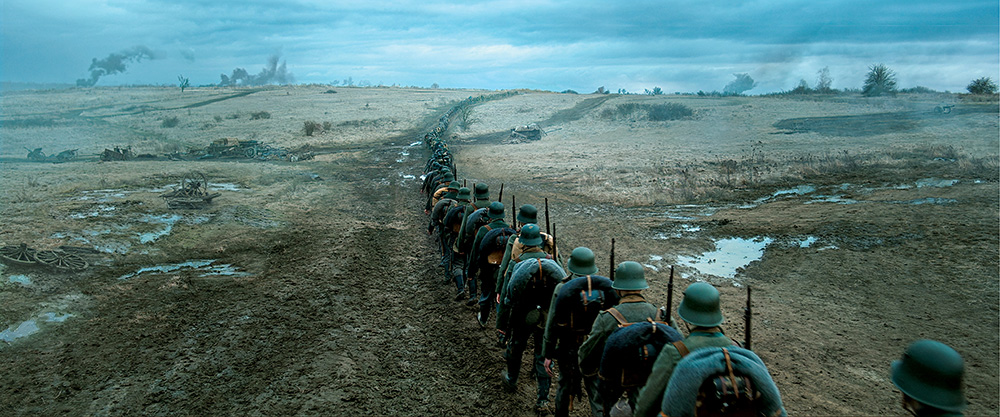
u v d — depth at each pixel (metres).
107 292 8.85
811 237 11.95
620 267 4.32
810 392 5.84
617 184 21.47
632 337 3.76
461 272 8.88
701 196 17.95
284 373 6.23
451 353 6.93
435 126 53.78
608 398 4.11
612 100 74.38
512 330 5.68
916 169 20.14
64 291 8.77
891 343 6.99
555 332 4.77
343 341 7.14
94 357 6.61
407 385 6.10
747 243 12.14
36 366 6.37
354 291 9.20
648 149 33.69
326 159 32.66
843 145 29.44
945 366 2.57
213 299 8.69
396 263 11.12
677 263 10.91
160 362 6.49
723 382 3.02
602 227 14.17
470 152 35.88
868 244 11.04
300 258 11.24
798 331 7.43
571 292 4.65
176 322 7.71
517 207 17.33
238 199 17.52
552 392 6.03
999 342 6.79
